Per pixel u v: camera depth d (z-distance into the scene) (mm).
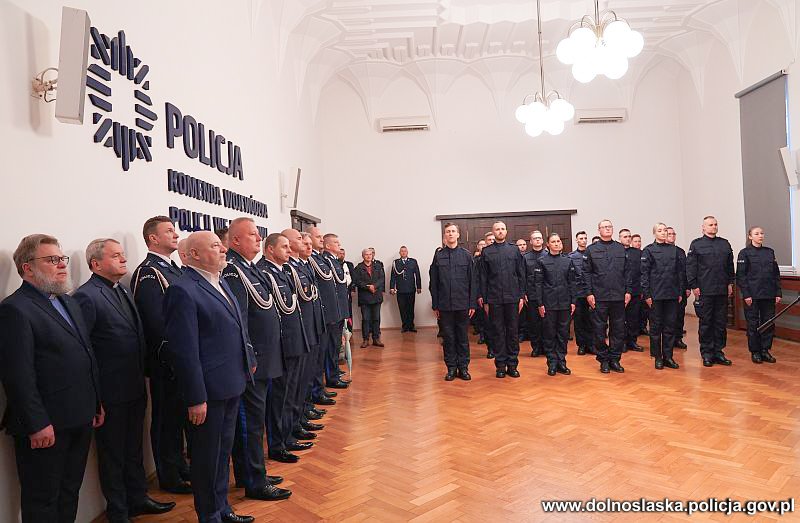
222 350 2395
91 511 2572
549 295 5582
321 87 9609
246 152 5402
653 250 5699
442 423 4090
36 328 2012
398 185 10406
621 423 3906
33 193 2340
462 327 5586
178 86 3834
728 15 8164
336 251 5539
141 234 3221
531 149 10359
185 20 3986
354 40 8672
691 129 9891
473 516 2578
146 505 2680
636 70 10117
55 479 2072
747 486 2801
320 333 4047
